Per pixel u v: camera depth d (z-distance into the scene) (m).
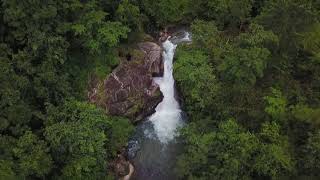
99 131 30.56
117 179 31.41
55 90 30.94
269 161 27.47
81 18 32.47
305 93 30.58
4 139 27.03
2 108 27.52
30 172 26.86
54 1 30.66
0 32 30.17
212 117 31.83
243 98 30.12
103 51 34.16
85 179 29.33
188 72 33.53
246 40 31.34
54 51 30.38
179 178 30.97
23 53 29.56
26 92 29.75
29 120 28.78
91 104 31.47
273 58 32.03
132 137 33.97
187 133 31.25
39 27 30.22
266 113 29.39
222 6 37.00
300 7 30.61
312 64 31.50
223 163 28.62
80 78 33.59
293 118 29.16
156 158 32.69
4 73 27.81
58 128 28.62
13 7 28.75
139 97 34.41
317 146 26.75
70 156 29.14
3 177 25.30
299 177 27.75
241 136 28.30
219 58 34.00
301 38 30.62
